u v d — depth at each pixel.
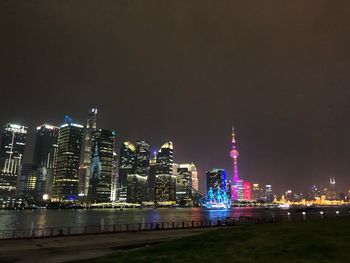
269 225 49.91
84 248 37.56
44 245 40.06
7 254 33.44
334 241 29.69
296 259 22.95
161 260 24.77
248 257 24.23
